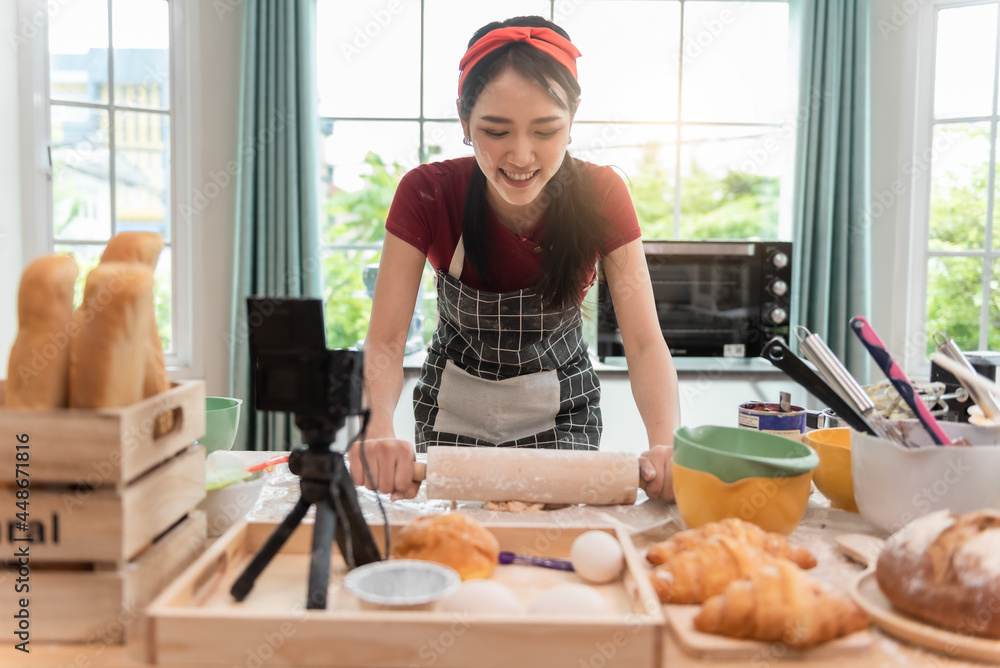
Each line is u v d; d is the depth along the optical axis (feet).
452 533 1.95
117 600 1.70
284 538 1.86
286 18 8.04
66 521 1.68
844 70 8.16
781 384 7.66
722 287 7.74
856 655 1.64
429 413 4.16
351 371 1.85
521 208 3.79
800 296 8.36
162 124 8.32
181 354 8.59
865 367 8.27
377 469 2.73
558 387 4.01
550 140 3.15
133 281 1.72
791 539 2.40
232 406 3.21
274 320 1.83
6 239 7.27
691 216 16.24
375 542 2.13
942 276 8.61
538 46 3.03
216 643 1.55
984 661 1.61
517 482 2.64
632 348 3.73
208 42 8.26
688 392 7.70
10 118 7.35
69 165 7.89
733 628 1.63
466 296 3.92
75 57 7.86
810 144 8.22
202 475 2.16
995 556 1.64
